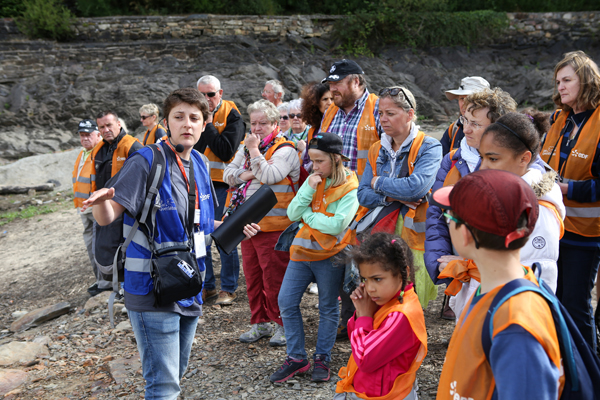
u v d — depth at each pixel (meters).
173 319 2.50
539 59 17.31
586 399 1.26
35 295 6.12
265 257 3.74
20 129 13.92
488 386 1.27
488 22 17.70
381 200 3.24
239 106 14.09
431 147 3.18
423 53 17.70
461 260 2.17
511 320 1.20
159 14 18.50
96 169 5.40
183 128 2.51
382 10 17.89
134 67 15.77
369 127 3.88
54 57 15.80
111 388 3.53
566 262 3.05
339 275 3.25
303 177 3.83
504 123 2.06
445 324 3.99
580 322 3.02
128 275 2.43
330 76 3.94
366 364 2.08
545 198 2.08
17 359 4.22
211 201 2.86
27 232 8.73
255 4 18.69
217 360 3.73
